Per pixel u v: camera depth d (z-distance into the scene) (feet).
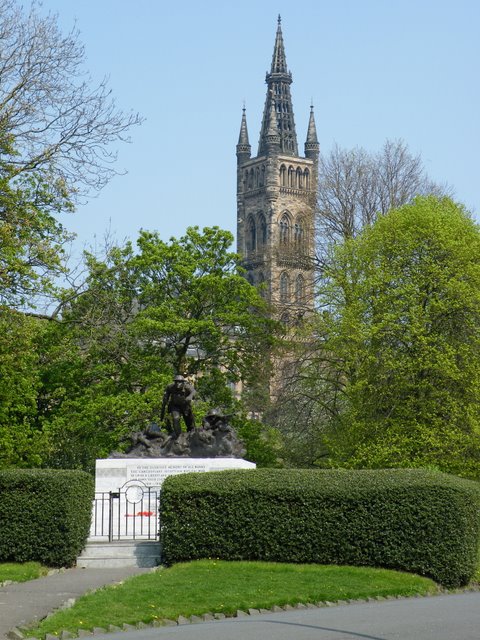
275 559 105.19
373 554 103.50
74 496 107.04
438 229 196.95
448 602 88.99
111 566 107.45
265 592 88.48
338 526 104.63
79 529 107.45
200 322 207.51
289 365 222.89
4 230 142.10
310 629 72.79
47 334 191.83
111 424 197.47
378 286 199.82
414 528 102.63
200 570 99.35
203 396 216.54
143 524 131.95
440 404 190.49
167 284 215.92
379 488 104.22
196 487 106.52
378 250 203.92
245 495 106.11
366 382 190.80
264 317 230.07
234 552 105.70
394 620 77.05
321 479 106.93
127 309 207.82
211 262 218.38
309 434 217.97
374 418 192.34
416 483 103.81
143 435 142.00
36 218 153.17
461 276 195.93
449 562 101.45
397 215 205.26
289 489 105.70
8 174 150.30
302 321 226.17
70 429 192.85
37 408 199.82
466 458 185.68
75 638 71.36
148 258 213.46
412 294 194.70
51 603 83.35
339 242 231.91
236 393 229.45
